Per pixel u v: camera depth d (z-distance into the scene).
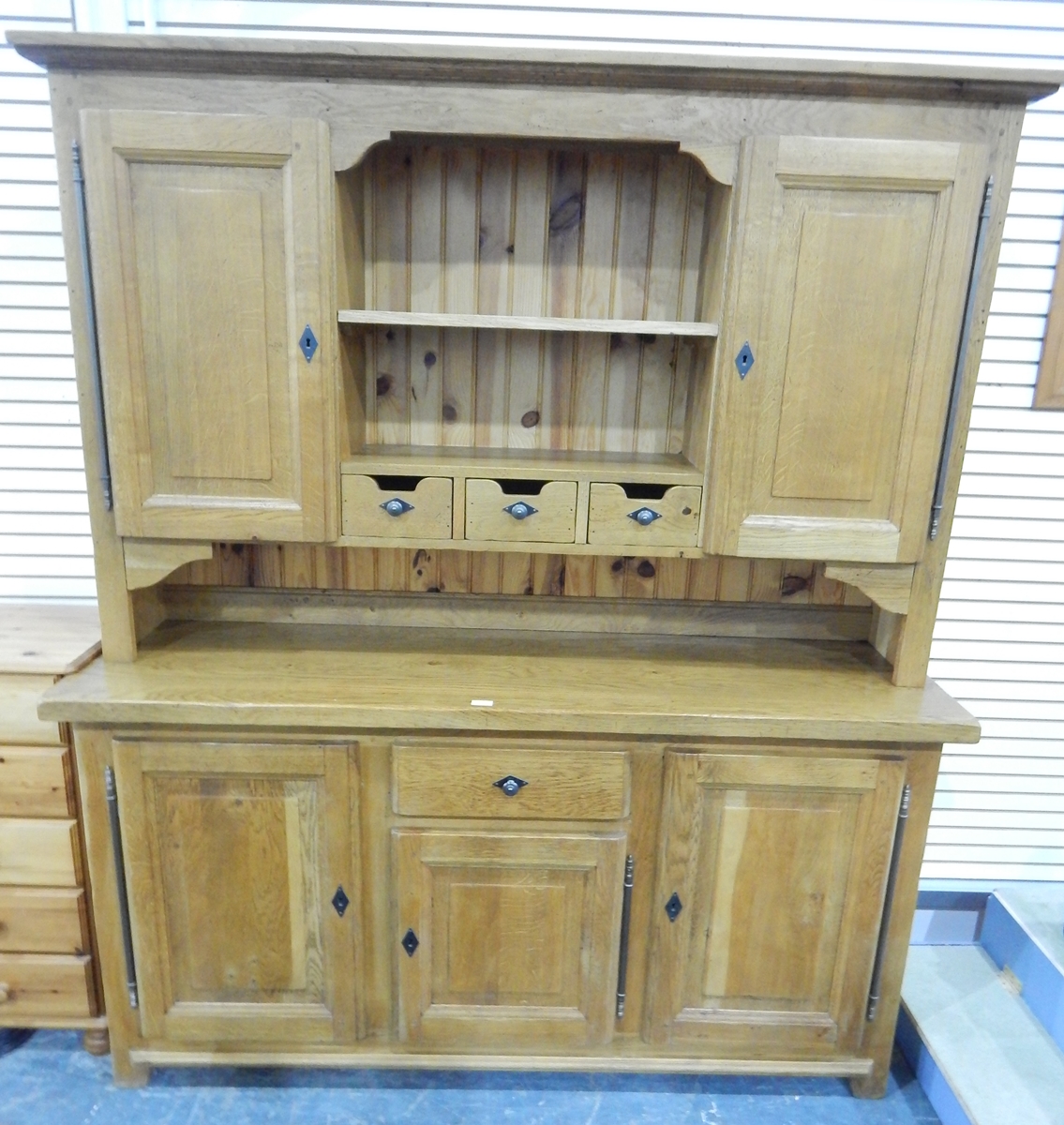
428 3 1.59
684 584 1.80
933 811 2.03
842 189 1.32
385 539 1.47
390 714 1.40
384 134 1.31
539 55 1.25
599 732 1.43
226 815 1.47
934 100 1.30
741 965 1.56
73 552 1.83
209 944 1.54
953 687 1.94
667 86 1.30
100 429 1.41
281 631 1.76
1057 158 1.67
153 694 1.42
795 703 1.48
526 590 1.80
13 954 1.63
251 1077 1.66
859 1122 1.62
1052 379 1.75
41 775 1.55
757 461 1.43
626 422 1.71
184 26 1.59
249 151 1.29
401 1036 1.58
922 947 2.03
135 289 1.34
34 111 1.63
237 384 1.39
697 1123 1.60
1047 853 2.03
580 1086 1.68
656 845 1.50
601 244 1.62
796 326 1.37
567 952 1.54
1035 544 1.85
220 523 1.44
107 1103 1.59
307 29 1.60
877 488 1.44
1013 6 1.61
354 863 1.49
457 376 1.68
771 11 1.60
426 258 1.62
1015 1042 1.72
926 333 1.37
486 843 1.48
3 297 1.70
